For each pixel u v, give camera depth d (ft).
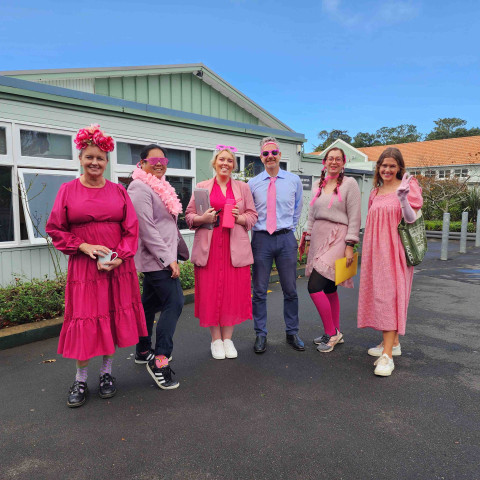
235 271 10.66
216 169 10.84
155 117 21.39
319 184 11.69
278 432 7.23
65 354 7.90
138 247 9.09
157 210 9.08
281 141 30.71
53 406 8.23
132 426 7.45
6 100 15.84
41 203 16.88
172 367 10.28
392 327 9.74
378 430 7.29
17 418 7.73
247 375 9.77
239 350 11.55
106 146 7.81
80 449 6.73
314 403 8.34
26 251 16.63
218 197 10.60
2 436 7.12
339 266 10.72
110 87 24.71
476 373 9.85
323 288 11.38
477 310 15.75
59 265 16.81
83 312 7.80
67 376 9.75
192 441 6.97
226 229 10.51
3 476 6.05
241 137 27.09
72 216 7.73
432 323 14.06
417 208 9.77
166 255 8.77
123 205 8.22
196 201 10.11
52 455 6.57
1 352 11.36
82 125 18.43
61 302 13.69
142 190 8.84
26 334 12.07
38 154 17.08
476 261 29.73
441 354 11.14
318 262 11.01
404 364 10.44
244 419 7.70
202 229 10.37
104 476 6.05
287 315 11.77
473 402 8.35
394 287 9.78
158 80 27.20
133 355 11.11
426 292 19.03
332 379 9.53
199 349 11.62
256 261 11.45
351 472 6.11
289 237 11.50
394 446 6.78
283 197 11.30
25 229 16.89
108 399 8.54
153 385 9.24
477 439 6.98
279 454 6.57
